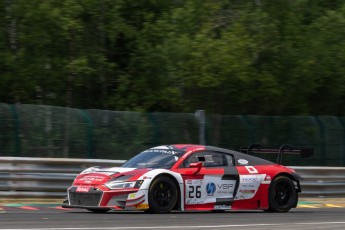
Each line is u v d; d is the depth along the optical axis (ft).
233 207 116.67
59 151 153.07
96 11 210.18
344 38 215.92
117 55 222.28
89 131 156.04
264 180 120.26
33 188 134.31
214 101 199.00
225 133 171.42
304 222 101.65
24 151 149.89
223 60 185.06
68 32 205.98
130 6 221.46
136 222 94.38
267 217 109.50
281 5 211.00
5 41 203.41
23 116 151.12
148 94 209.97
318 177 160.25
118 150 158.20
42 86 206.49
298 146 178.91
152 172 108.37
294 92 209.05
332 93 217.56
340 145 183.73
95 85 215.51
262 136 175.63
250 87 199.31
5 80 198.59
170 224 92.68
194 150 115.96
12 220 95.81
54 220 96.07
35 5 200.95
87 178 109.50
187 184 111.45
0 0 201.67
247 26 197.88
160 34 208.33
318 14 233.35
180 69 195.00
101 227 86.79
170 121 164.55
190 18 203.10
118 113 159.74
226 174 116.06
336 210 132.46
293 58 205.46
